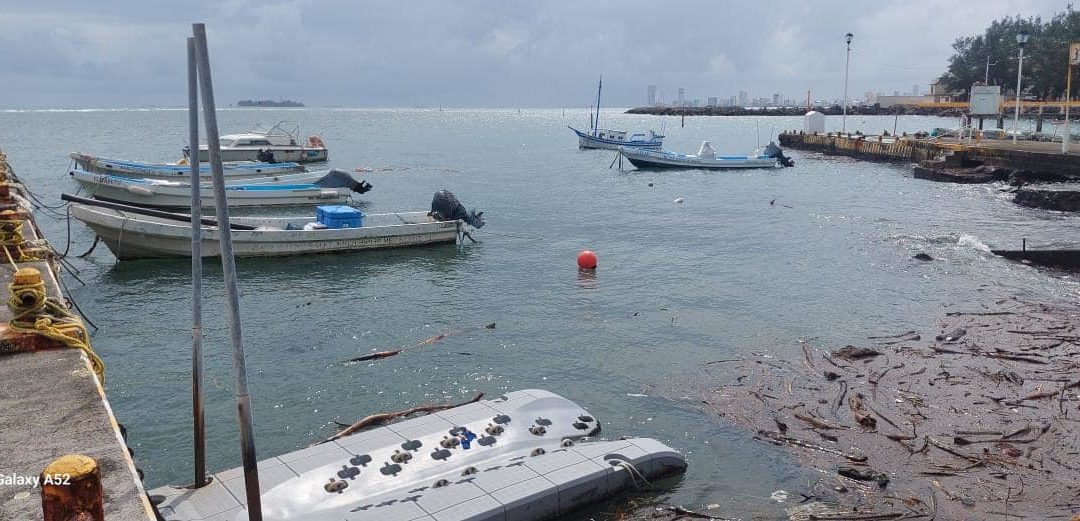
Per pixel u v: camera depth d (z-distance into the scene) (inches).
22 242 486.0
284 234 1137.4
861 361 684.1
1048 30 5989.2
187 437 544.4
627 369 679.7
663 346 742.5
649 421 567.5
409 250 1227.9
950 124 6397.6
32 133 5216.5
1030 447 512.1
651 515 437.7
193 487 423.5
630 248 1250.0
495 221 1540.4
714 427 554.9
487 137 5196.9
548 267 1107.3
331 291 961.5
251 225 1229.1
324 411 591.8
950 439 526.9
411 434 494.6
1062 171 1902.1
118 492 201.3
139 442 537.0
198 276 397.4
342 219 1223.5
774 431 547.2
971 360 678.5
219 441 539.5
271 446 532.7
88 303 898.1
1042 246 1119.6
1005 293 914.7
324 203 1795.0
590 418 544.7
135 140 4370.1
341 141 4569.4
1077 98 5556.1
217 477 434.3
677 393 621.3
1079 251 1048.8
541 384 647.8
